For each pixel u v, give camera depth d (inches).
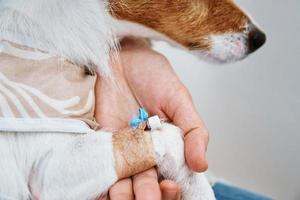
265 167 32.6
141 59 18.2
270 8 28.9
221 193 26.9
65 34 16.7
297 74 29.7
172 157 15.3
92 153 15.0
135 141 15.1
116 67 18.0
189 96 17.5
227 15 18.5
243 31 18.6
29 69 15.6
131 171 14.9
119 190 14.7
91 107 16.2
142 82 17.9
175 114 16.9
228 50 18.6
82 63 17.0
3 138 15.1
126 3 17.5
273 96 30.9
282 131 31.3
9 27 16.3
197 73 32.1
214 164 34.2
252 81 31.2
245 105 31.9
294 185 31.9
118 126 17.1
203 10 18.2
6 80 15.3
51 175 15.0
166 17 17.9
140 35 18.3
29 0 16.6
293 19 28.7
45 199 15.1
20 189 15.1
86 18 17.1
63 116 15.2
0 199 15.1
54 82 15.6
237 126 32.7
